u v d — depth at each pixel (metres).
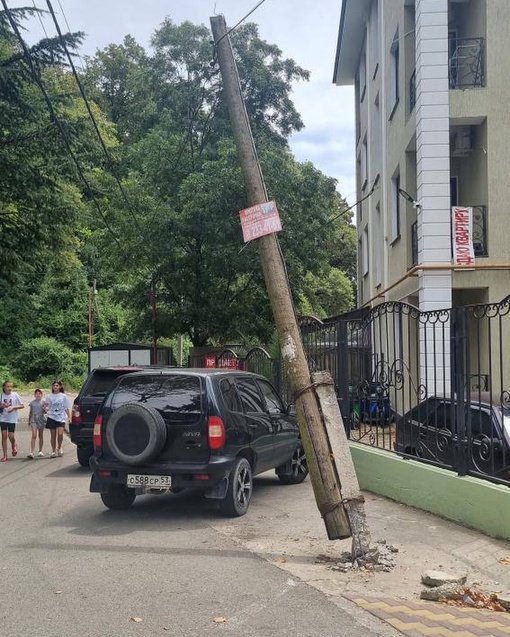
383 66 18.09
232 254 20.00
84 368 40.41
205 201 19.47
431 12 13.35
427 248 13.29
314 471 6.09
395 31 16.48
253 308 22.23
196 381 7.67
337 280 42.88
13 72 15.02
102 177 21.73
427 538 6.62
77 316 42.69
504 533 6.41
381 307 9.03
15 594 5.07
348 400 9.73
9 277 18.78
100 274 43.44
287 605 4.86
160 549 6.34
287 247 20.45
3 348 39.66
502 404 6.71
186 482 7.37
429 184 13.30
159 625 4.47
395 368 8.76
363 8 21.12
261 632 4.37
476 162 14.03
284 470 9.90
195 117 22.92
